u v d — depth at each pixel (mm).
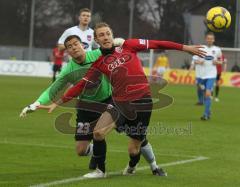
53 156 24000
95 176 19609
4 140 28062
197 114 43844
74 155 24312
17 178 19406
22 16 114188
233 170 21734
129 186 18375
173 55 102750
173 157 24438
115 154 24844
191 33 108062
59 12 113812
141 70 19078
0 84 74375
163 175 20250
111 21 111125
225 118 41812
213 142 29188
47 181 18953
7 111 41688
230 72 96625
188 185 18828
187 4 108188
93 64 19234
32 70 104438
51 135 30188
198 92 52188
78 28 29281
